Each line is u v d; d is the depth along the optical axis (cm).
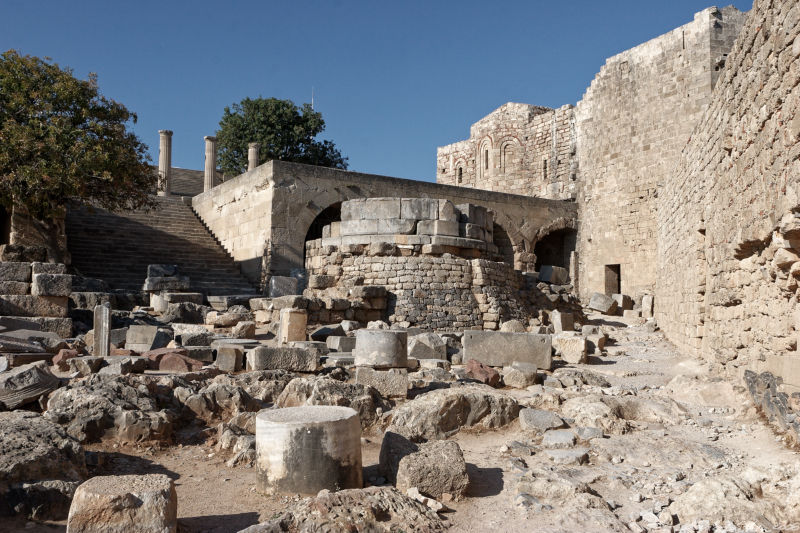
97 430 711
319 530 452
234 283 2680
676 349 1697
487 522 514
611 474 628
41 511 494
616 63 3322
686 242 1552
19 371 788
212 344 1337
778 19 699
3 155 2066
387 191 2916
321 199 2700
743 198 889
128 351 1269
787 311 724
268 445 561
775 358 767
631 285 3186
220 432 754
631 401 887
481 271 1945
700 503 513
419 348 1323
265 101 4441
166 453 709
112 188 2341
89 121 2206
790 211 650
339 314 1795
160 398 821
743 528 482
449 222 1994
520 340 1298
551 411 895
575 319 2331
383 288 1862
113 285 2428
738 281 958
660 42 3100
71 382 855
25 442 557
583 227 3531
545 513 530
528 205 3431
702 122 1302
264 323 1788
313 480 548
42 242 2344
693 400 959
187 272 2681
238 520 506
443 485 568
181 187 4053
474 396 827
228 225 2970
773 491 544
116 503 438
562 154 3728
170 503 454
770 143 735
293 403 859
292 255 2598
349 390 832
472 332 1316
